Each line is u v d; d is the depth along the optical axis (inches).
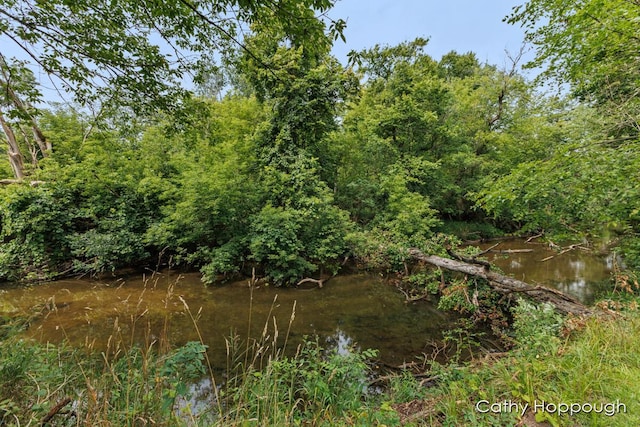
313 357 134.2
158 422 70.0
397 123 507.5
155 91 146.7
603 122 194.9
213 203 327.9
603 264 369.4
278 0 92.2
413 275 335.0
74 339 183.3
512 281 230.5
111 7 116.0
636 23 147.0
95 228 357.4
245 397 88.7
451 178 579.5
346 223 393.4
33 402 73.5
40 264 319.0
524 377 92.4
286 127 390.0
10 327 144.7
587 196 163.5
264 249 322.3
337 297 290.8
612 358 97.5
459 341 190.5
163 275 343.9
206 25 125.8
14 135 414.3
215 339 193.9
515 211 204.5
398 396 115.3
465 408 87.5
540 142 467.8
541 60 211.6
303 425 85.5
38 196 328.2
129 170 378.6
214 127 203.0
